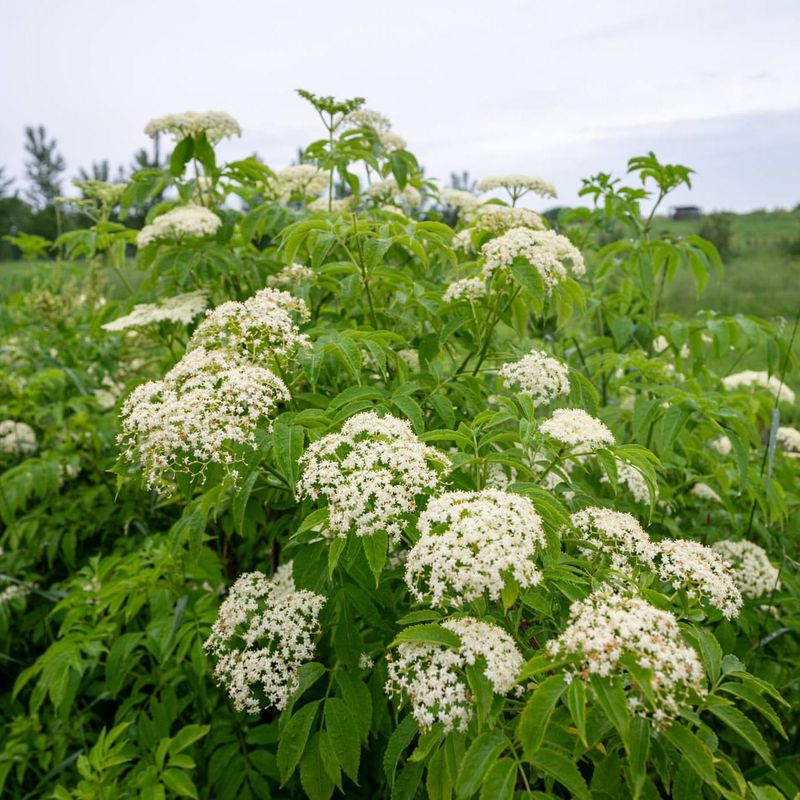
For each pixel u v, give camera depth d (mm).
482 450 3111
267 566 4535
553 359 3268
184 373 2953
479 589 2084
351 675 2664
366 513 2318
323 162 4367
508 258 3301
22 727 3887
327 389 3922
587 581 2488
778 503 3619
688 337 4395
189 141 4516
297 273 4070
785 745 3572
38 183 36375
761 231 24922
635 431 3467
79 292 7309
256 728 3408
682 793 2070
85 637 3525
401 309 4051
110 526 5352
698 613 2479
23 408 5875
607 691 1768
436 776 2010
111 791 2947
